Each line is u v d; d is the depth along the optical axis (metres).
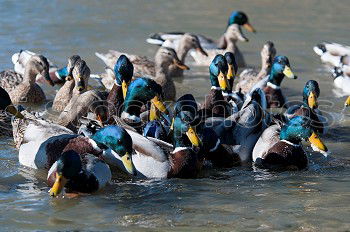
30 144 13.84
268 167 14.27
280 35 26.00
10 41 23.56
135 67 20.61
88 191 12.67
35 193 12.77
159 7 30.08
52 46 23.34
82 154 13.14
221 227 11.58
